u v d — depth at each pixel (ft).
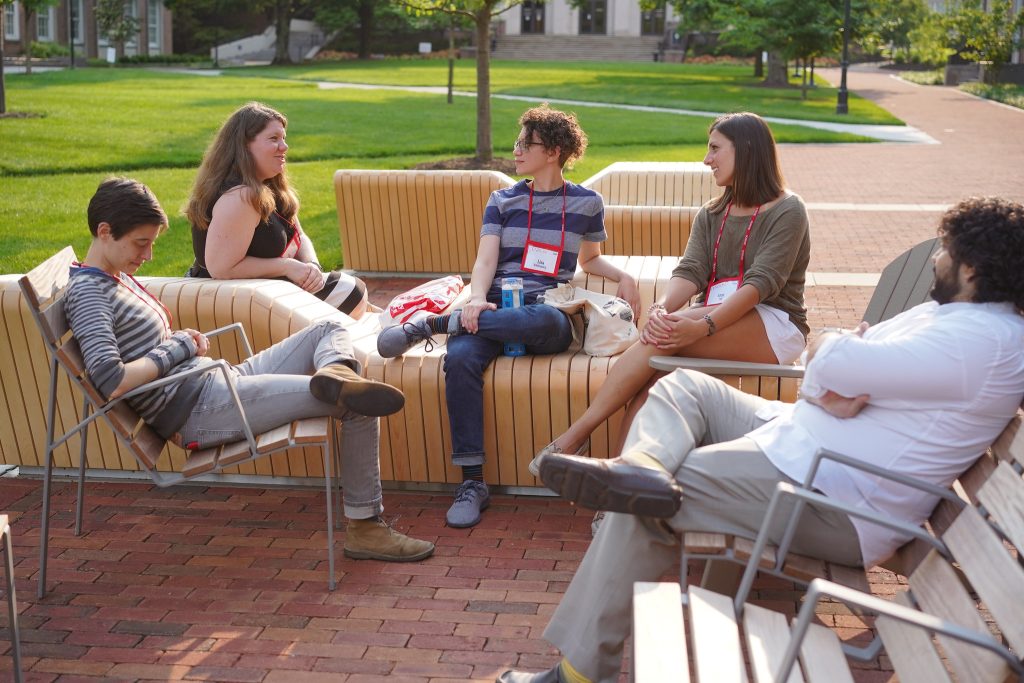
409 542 13.03
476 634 11.29
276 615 11.76
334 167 50.67
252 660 10.87
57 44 148.66
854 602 7.04
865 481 9.32
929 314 9.37
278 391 12.35
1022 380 8.98
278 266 16.46
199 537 13.78
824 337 9.57
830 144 72.38
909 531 8.65
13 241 32.01
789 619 11.48
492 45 193.36
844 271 30.73
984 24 136.67
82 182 44.09
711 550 9.22
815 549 9.41
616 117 82.64
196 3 173.27
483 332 14.19
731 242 13.55
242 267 16.01
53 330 11.40
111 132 59.41
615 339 14.39
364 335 15.76
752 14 117.19
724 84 130.00
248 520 14.29
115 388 11.40
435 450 14.71
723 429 10.64
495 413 14.37
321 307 14.93
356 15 175.42
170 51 174.81
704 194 31.04
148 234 12.01
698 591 8.80
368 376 14.56
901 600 9.04
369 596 12.16
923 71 183.93
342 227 29.58
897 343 9.12
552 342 14.40
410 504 14.66
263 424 12.33
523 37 197.36
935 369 8.97
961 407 9.05
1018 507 8.00
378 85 113.09
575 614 9.66
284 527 14.06
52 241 32.24
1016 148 69.05
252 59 179.63
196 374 11.72
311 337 13.28
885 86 144.66
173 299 14.76
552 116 15.07
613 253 25.99
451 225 28.89
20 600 12.18
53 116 65.51
